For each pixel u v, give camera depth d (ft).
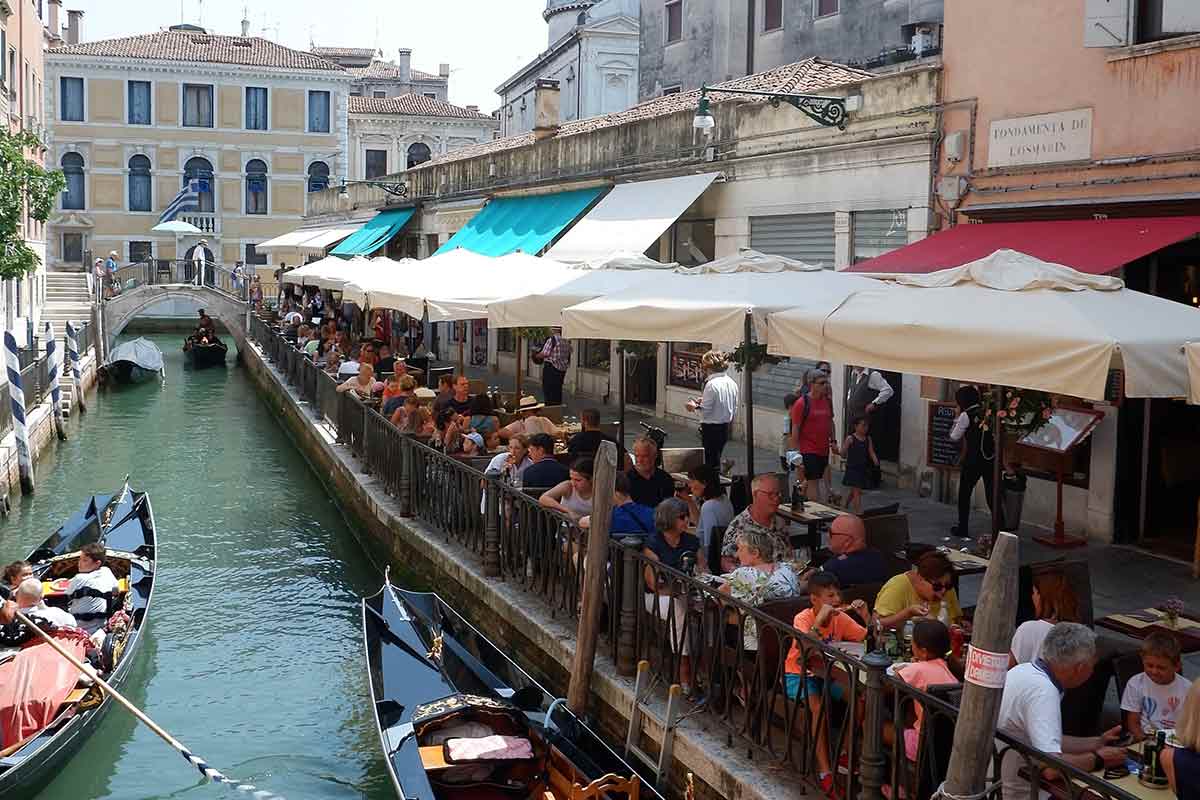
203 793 27.68
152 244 176.76
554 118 87.30
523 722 24.66
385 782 28.12
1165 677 18.39
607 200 64.44
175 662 35.50
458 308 42.70
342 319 102.58
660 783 23.16
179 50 177.17
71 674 29.07
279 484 62.39
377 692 26.37
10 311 94.79
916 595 22.26
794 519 30.76
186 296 138.31
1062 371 19.27
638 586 25.80
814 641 19.88
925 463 43.06
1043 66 37.99
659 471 31.53
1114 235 33.71
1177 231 32.37
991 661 14.92
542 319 35.96
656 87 90.94
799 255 50.85
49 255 172.96
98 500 44.47
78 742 28.07
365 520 47.52
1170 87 33.96
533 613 30.35
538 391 75.46
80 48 172.24
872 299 24.11
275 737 30.45
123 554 38.70
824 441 39.81
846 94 46.55
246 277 142.82
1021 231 37.55
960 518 36.35
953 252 37.40
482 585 33.50
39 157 118.32
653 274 36.58
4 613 30.25
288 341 88.94
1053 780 16.83
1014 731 17.10
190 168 177.27
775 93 46.34
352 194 129.80
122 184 175.01
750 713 21.81
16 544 49.39
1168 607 22.81
